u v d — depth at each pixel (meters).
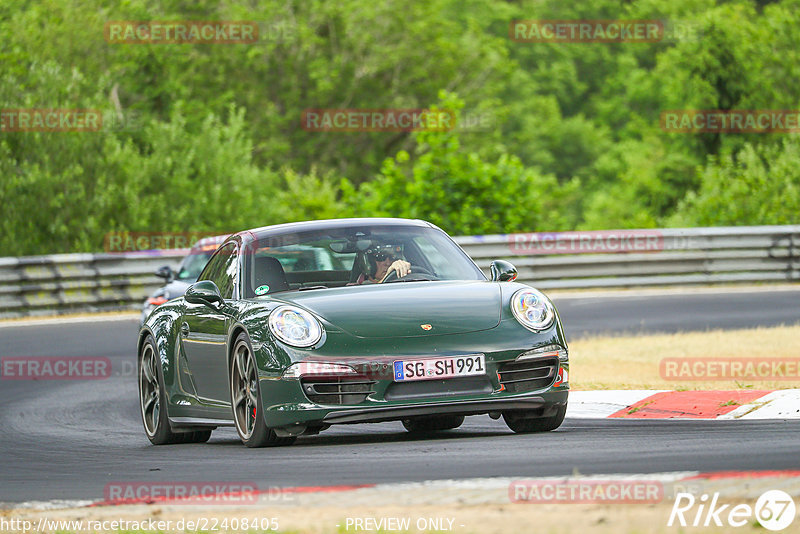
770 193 87.38
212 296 23.36
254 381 21.67
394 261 23.83
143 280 62.56
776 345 36.34
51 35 111.06
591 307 55.12
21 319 58.44
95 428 29.16
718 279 64.62
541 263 63.22
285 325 21.08
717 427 21.83
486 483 15.70
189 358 24.45
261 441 21.70
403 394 20.53
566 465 17.34
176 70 121.69
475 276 23.95
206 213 89.19
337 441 22.92
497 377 20.81
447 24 152.88
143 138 92.50
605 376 31.61
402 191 75.81
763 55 130.88
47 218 82.06
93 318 57.75
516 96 192.12
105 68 114.06
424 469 17.73
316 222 25.23
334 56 147.88
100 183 83.94
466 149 143.38
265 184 95.31
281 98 146.00
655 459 17.53
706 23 132.00
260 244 24.41
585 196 187.62
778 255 65.31
